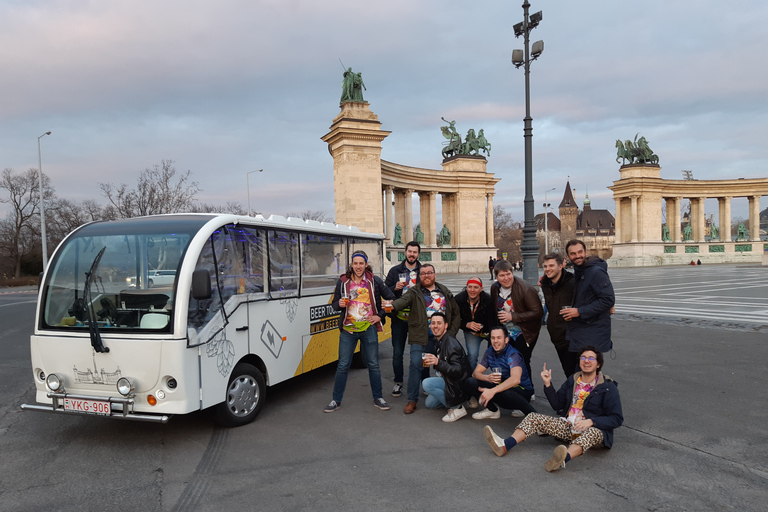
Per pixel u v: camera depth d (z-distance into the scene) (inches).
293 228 311.4
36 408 234.8
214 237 243.3
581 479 189.9
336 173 1609.3
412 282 324.5
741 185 2960.1
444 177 2239.2
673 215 3053.6
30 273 2679.6
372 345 285.0
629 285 1174.3
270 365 284.7
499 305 274.5
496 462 207.8
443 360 262.8
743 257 2984.7
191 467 207.2
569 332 241.4
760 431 235.5
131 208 1955.0
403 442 233.1
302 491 183.6
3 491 187.6
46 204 2691.9
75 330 233.6
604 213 6373.0
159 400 220.8
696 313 629.0
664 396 292.7
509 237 5295.3
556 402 226.8
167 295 223.8
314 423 262.7
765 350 406.6
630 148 2903.5
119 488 188.5
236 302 256.1
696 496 175.3
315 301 336.5
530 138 708.7
